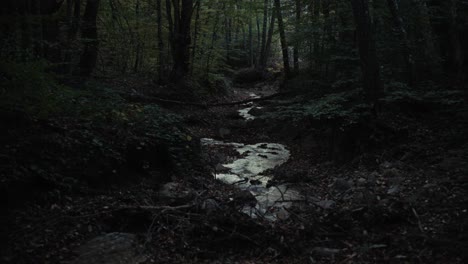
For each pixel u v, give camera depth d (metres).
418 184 7.09
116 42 18.81
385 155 8.95
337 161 10.12
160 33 18.14
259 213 6.93
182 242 5.60
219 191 8.51
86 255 4.93
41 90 6.48
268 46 29.89
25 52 7.05
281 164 11.19
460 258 4.61
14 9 8.69
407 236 5.29
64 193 6.41
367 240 5.42
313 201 7.49
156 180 8.35
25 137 6.58
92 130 7.91
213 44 22.50
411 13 12.08
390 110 10.18
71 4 12.16
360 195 7.11
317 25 13.12
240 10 24.50
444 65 12.53
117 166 7.73
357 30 10.10
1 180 5.60
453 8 11.84
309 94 12.98
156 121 9.69
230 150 12.77
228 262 5.18
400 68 11.94
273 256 5.34
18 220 5.40
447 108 10.00
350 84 11.86
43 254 4.85
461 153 7.75
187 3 18.50
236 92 25.00
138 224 6.08
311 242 5.64
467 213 5.55
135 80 17.56
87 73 14.03
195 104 16.31
